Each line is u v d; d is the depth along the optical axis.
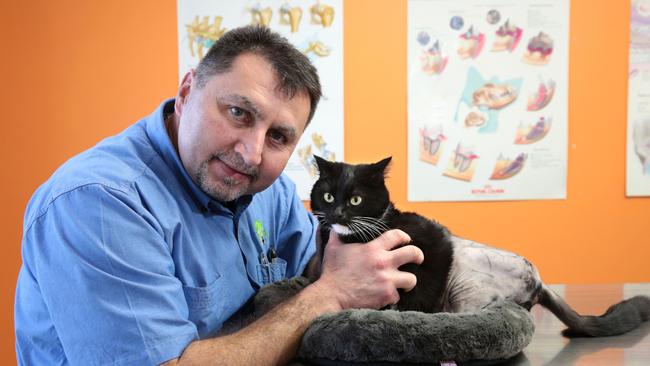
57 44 2.15
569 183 2.19
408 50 2.16
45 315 0.84
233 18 2.16
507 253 1.04
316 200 1.26
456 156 2.19
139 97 2.18
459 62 2.16
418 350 0.74
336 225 1.16
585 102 2.17
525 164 2.18
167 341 0.79
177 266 0.97
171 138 1.11
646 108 2.16
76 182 0.84
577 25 2.14
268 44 0.95
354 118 2.19
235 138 0.94
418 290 1.05
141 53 2.17
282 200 1.42
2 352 2.18
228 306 1.06
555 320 1.06
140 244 0.84
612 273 2.21
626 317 1.00
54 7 2.14
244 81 0.91
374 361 0.76
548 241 2.21
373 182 1.22
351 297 0.97
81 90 2.17
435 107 2.18
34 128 2.17
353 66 2.17
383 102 2.18
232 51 0.93
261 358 0.83
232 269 1.09
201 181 1.00
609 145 2.18
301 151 2.19
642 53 2.14
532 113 2.18
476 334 0.75
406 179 2.21
